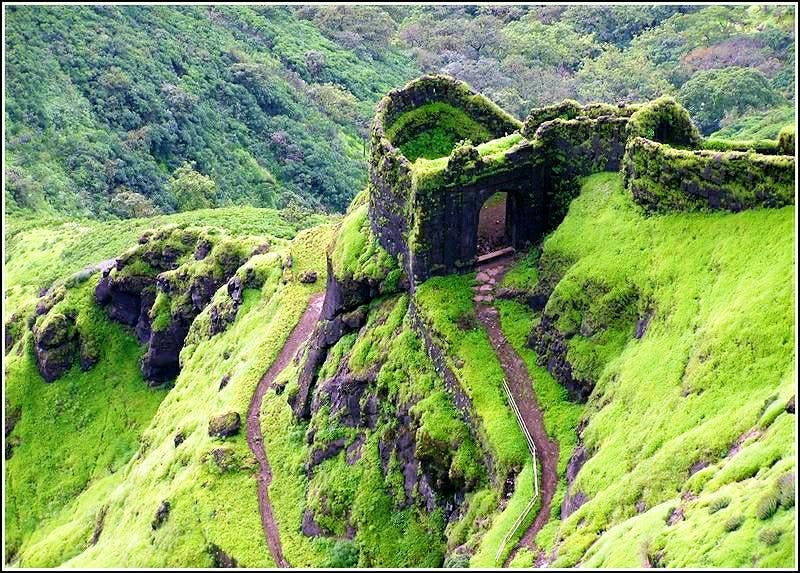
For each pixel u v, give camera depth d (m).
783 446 35.94
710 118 127.50
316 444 63.56
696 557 33.25
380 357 61.72
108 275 113.50
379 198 64.94
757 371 41.72
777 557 31.06
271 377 75.81
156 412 99.81
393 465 58.59
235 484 65.25
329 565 56.84
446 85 70.06
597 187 58.75
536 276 58.47
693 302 47.84
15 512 98.94
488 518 49.03
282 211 134.00
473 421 53.31
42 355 111.88
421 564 53.88
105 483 96.88
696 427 41.53
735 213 49.81
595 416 48.44
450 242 60.41
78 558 72.31
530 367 54.59
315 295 83.88
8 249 138.00
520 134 63.69
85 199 149.00
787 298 43.16
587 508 42.47
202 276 103.19
